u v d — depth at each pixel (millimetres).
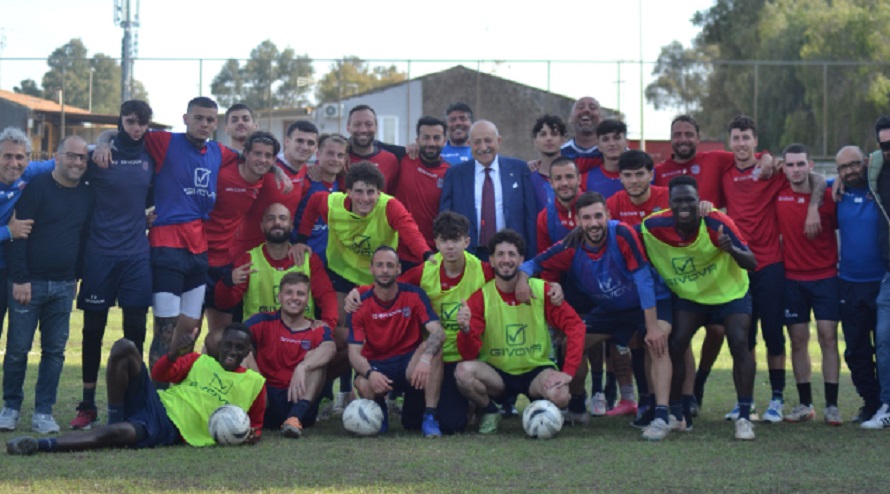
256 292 8281
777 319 8375
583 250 7719
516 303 7648
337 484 5594
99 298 7676
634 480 5809
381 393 7496
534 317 7652
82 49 65562
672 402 7727
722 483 5762
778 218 8523
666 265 7566
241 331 7051
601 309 7969
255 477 5754
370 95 32500
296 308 7621
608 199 8367
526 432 7301
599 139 8742
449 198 8797
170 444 6785
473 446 6895
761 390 10289
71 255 7508
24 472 5762
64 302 7516
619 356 8945
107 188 7664
